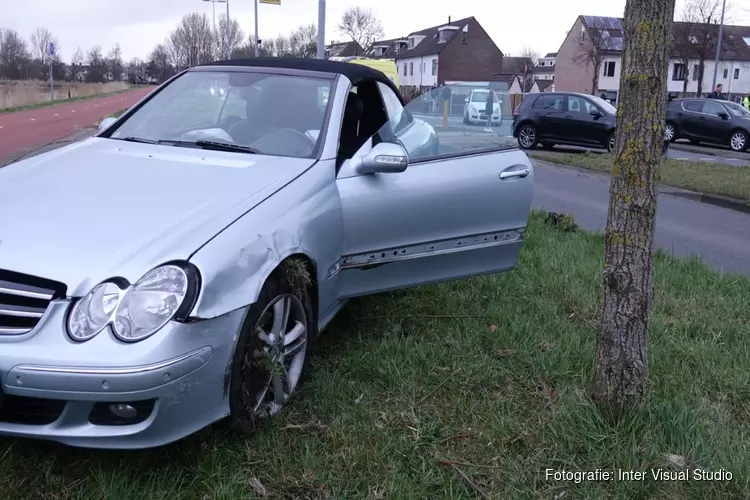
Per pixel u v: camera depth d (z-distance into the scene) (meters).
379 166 3.56
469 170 3.97
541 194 10.88
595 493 2.71
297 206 3.14
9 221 2.73
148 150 3.67
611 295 3.11
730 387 3.67
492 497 2.68
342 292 3.69
